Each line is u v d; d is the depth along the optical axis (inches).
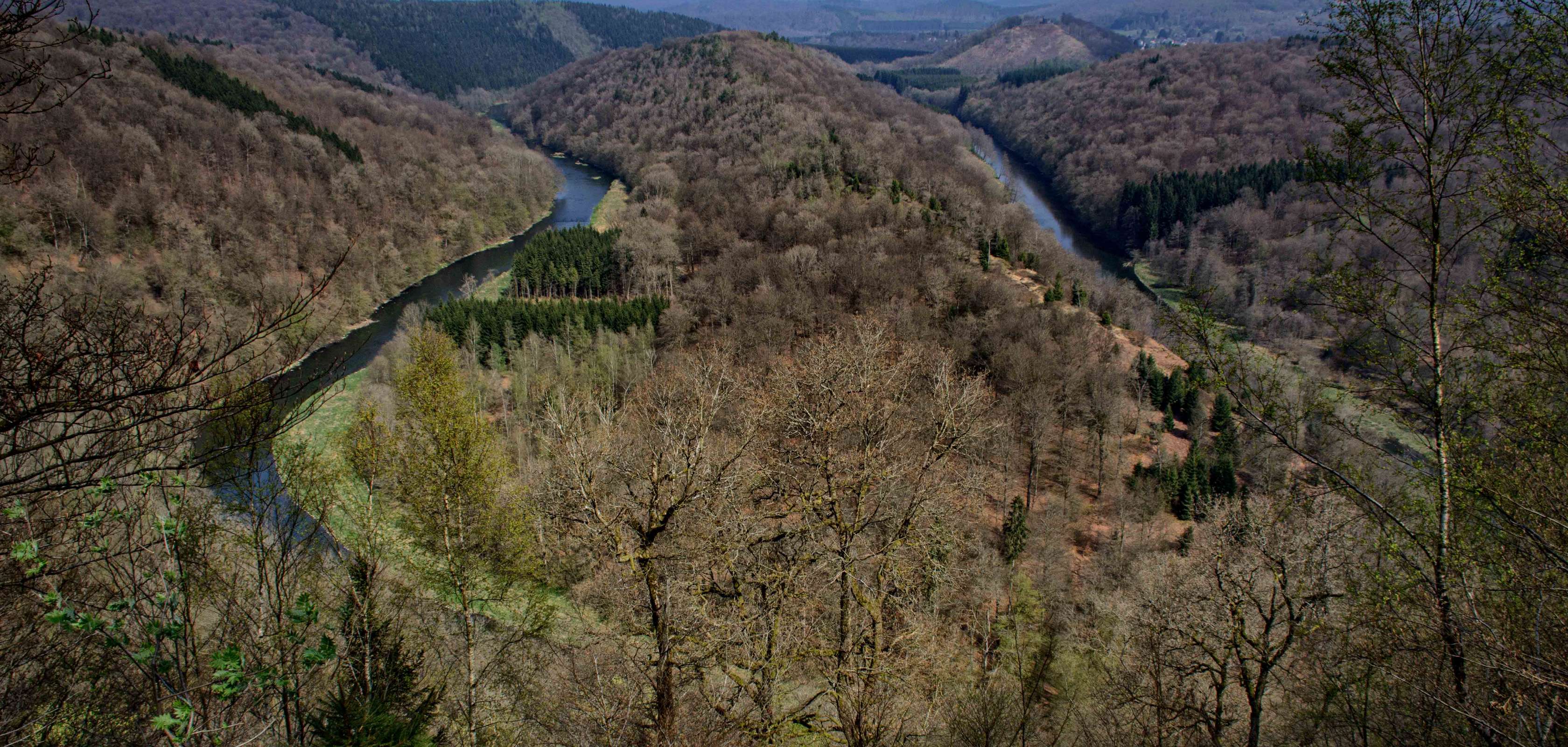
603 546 615.5
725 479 642.2
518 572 719.1
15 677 347.9
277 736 434.3
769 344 2150.6
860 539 711.1
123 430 247.0
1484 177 388.5
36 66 244.1
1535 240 378.6
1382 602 421.7
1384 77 409.4
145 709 378.3
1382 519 442.9
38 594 335.6
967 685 704.4
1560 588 359.9
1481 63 385.7
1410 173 464.4
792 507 687.7
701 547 620.4
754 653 588.4
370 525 622.5
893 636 642.2
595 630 831.7
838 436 738.8
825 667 618.2
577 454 625.3
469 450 660.1
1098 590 1312.7
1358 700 502.9
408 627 663.8
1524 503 383.9
